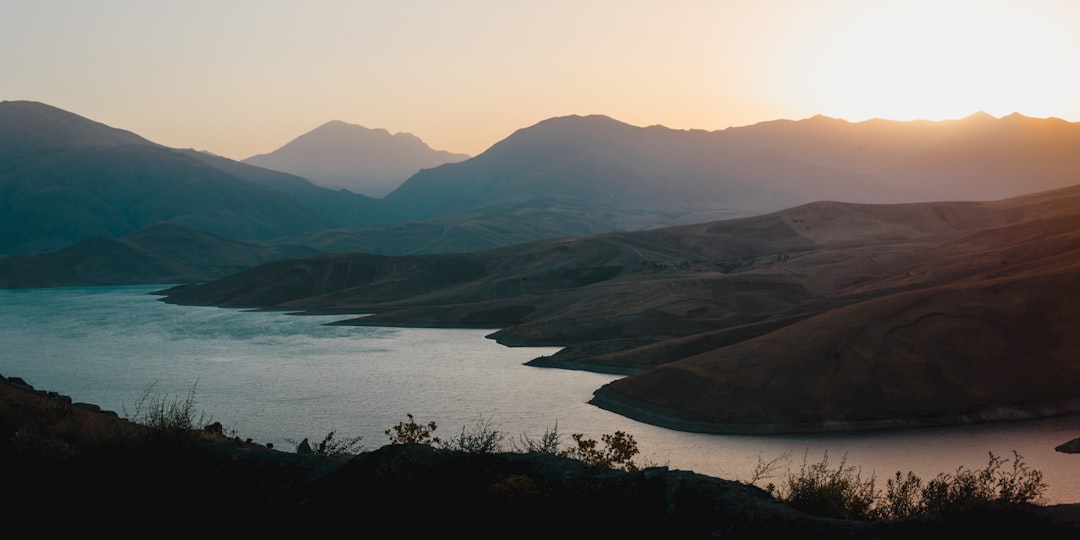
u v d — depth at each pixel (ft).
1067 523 37.24
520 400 314.35
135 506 48.96
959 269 424.46
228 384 354.95
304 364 421.18
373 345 509.76
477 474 48.34
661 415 274.98
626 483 44.83
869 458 211.61
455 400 314.14
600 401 304.50
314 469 52.21
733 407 267.39
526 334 506.48
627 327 485.97
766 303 508.12
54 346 506.48
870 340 292.61
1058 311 289.53
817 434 247.91
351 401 312.50
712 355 310.65
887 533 37.93
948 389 264.52
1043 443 219.82
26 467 52.85
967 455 209.87
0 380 94.63
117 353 470.39
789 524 39.17
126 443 54.60
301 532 44.70
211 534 45.42
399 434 70.74
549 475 47.29
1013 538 36.96
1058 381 261.24
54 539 45.68
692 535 40.52
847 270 543.80
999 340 282.36
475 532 43.04
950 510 38.88
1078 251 374.22
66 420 65.36
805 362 285.64
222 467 53.21
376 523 44.65
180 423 57.41
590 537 41.50
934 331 291.17
